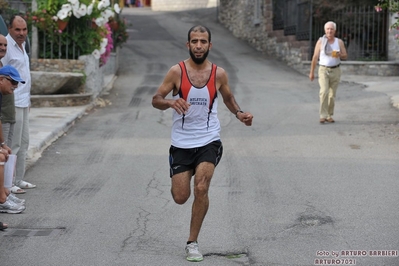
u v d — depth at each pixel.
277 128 33.03
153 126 34.19
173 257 15.28
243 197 20.61
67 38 41.44
